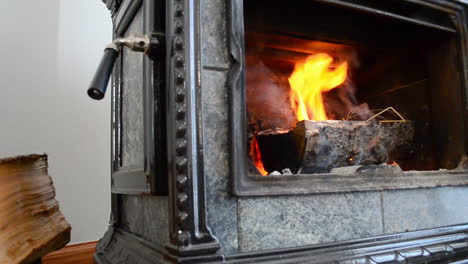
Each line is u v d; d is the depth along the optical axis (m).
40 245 0.84
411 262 0.77
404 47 1.13
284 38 1.01
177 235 0.63
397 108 1.22
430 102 1.11
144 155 0.79
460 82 1.03
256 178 0.70
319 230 0.74
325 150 0.88
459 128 1.03
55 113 1.31
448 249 0.83
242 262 0.65
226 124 0.70
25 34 1.27
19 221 0.82
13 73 1.23
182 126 0.65
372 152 0.95
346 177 0.78
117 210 1.11
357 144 0.92
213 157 0.68
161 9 0.77
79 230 1.35
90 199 1.39
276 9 0.89
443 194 0.91
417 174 0.88
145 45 0.73
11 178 0.85
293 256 0.69
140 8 0.92
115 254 0.96
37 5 1.31
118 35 1.13
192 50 0.67
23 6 1.28
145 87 0.81
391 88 1.24
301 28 0.97
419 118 1.15
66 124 1.34
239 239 0.68
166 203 0.76
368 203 0.80
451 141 1.05
